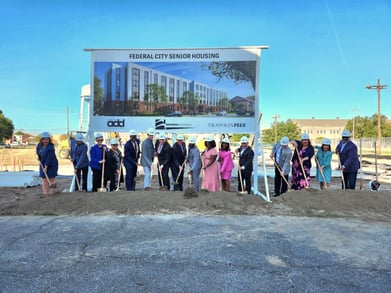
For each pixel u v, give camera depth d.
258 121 8.83
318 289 3.17
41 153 7.29
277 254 4.06
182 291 3.11
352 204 6.43
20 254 4.03
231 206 6.42
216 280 3.34
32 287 3.18
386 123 76.31
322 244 4.44
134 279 3.36
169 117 9.03
